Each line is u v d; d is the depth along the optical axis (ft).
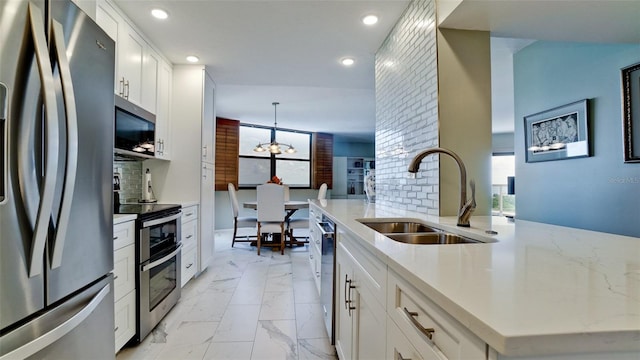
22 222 2.86
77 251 3.72
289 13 7.35
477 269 2.42
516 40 8.63
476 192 6.05
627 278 2.21
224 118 20.42
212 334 6.91
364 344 3.95
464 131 6.01
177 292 8.52
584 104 7.25
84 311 3.60
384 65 8.77
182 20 7.68
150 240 6.88
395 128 8.00
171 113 10.43
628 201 6.38
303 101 16.44
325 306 7.04
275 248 16.15
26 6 2.92
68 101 3.34
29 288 2.95
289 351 6.23
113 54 4.63
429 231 5.37
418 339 2.35
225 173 20.52
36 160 3.00
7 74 2.73
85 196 3.89
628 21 5.43
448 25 5.84
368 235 3.94
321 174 25.71
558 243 3.46
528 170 8.97
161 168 10.44
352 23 7.82
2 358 2.65
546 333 1.44
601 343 1.48
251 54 9.72
